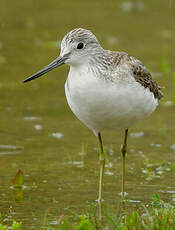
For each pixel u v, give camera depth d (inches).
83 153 715.4
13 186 613.3
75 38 543.8
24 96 947.3
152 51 1160.8
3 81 1003.3
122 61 558.3
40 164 681.6
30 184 621.0
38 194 592.7
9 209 551.5
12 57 1119.6
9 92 962.1
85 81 535.5
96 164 687.1
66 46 549.0
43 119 850.8
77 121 850.1
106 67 544.1
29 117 855.1
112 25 1332.4
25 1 1520.7
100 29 1293.1
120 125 584.4
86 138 778.8
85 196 589.0
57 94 962.1
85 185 621.3
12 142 753.0
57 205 562.3
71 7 1483.8
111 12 1446.9
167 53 1149.1
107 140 776.9
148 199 578.9
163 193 594.9
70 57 544.1
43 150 729.6
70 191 602.5
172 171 661.9
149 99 570.3
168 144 755.4
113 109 546.9
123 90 538.3
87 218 513.0
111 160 703.7
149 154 721.0
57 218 526.6
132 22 1368.1
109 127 586.2
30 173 652.7
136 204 565.6
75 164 685.3
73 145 750.5
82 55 543.5
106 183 629.6
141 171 666.2
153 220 466.0
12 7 1456.7
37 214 538.0
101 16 1405.0
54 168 669.9
